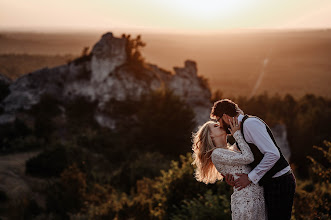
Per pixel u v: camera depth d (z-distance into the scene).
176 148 27.78
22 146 26.69
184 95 45.22
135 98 38.94
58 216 12.77
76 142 28.30
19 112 38.50
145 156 23.55
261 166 3.08
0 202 14.55
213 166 3.61
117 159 25.50
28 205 13.99
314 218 5.94
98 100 39.81
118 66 40.84
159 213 8.99
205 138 3.49
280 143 39.12
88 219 11.02
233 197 3.33
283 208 3.17
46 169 19.23
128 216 9.37
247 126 3.17
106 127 35.75
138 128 30.23
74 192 14.71
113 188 17.33
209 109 44.53
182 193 8.60
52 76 43.38
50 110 38.34
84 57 44.06
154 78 41.56
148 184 12.90
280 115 64.12
